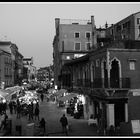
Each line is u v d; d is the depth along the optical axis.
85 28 52.09
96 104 23.28
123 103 19.62
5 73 50.44
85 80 25.83
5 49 57.62
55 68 64.69
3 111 28.34
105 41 30.86
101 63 20.86
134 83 19.67
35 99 36.06
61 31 51.38
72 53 48.97
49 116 27.20
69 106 30.72
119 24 46.66
